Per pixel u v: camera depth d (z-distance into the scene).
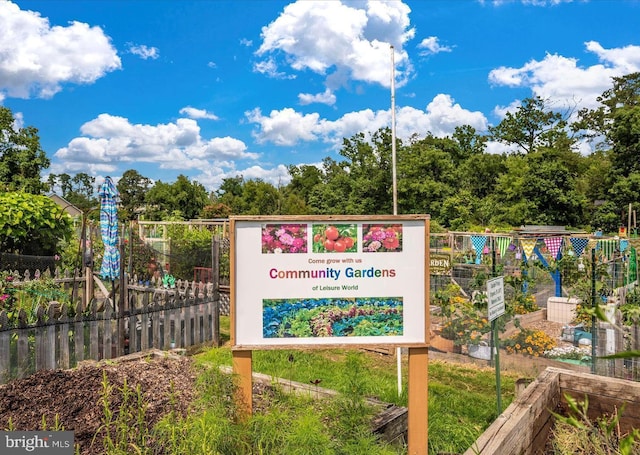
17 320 5.32
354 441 3.46
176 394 4.21
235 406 3.51
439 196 41.12
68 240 10.80
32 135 33.56
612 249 12.28
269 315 3.56
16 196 9.93
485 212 39.69
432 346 8.25
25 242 9.93
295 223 3.56
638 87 52.91
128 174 76.75
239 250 3.54
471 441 4.16
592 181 43.38
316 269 3.57
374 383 5.70
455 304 8.11
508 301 8.32
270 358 7.13
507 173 44.41
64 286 8.73
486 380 7.00
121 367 5.01
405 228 3.60
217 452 3.13
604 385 3.23
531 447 2.86
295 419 3.73
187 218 56.62
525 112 53.97
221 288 12.54
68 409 3.85
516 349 7.52
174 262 13.30
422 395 3.63
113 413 3.79
